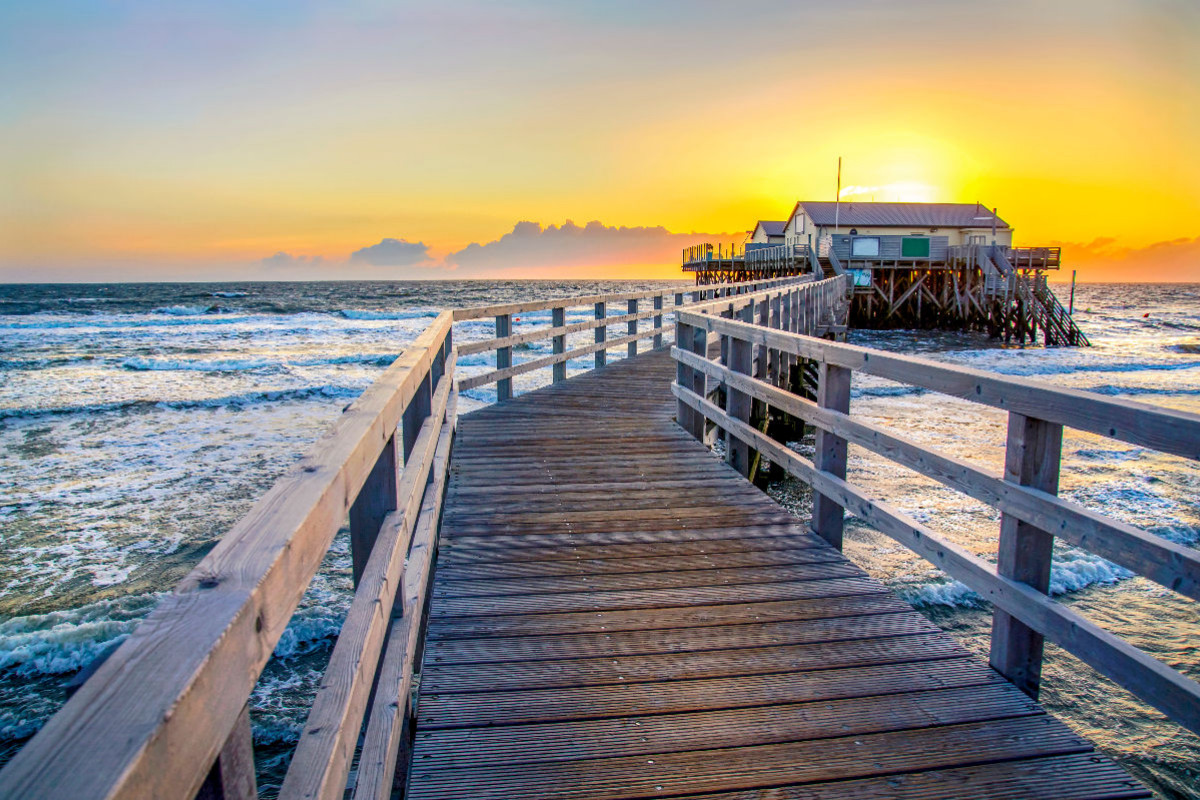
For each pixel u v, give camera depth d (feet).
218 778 2.71
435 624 9.91
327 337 111.04
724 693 8.30
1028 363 84.79
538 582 11.27
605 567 11.84
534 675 8.66
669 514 14.34
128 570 22.91
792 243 144.97
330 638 18.40
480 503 15.02
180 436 41.83
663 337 104.88
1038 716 7.85
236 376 67.62
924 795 6.70
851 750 7.31
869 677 8.62
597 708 8.01
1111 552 6.56
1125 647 6.63
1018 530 8.04
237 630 2.76
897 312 132.46
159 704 2.19
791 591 10.96
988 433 42.60
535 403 25.99
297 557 3.63
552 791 6.73
